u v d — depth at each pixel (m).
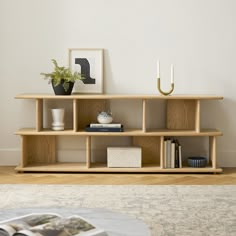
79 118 4.06
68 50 4.03
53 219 1.76
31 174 3.76
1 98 4.07
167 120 4.03
